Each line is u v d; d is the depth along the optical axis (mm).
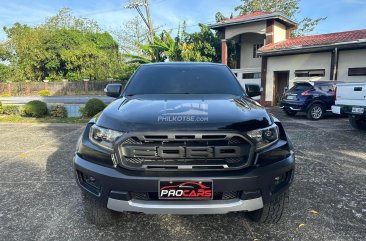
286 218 3082
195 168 2289
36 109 11914
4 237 2756
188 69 3832
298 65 16328
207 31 24469
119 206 2371
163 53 22703
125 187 2305
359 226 2918
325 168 4781
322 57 15383
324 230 2846
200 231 2855
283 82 17453
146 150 2293
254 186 2328
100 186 2426
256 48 22469
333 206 3359
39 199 3609
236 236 2760
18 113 12812
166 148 2277
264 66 17672
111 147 2398
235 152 2301
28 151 6059
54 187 4004
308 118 11430
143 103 2869
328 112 11586
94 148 2506
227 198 2365
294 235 2762
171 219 3102
